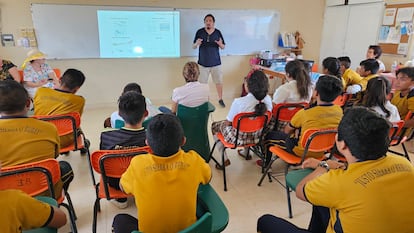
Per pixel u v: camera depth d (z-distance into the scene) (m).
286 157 2.43
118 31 5.13
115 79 5.37
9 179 1.48
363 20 5.49
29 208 1.06
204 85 3.04
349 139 1.11
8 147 1.62
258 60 5.83
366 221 1.04
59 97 2.60
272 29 6.02
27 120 1.69
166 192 1.21
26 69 4.12
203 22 5.53
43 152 1.74
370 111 1.14
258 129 2.71
